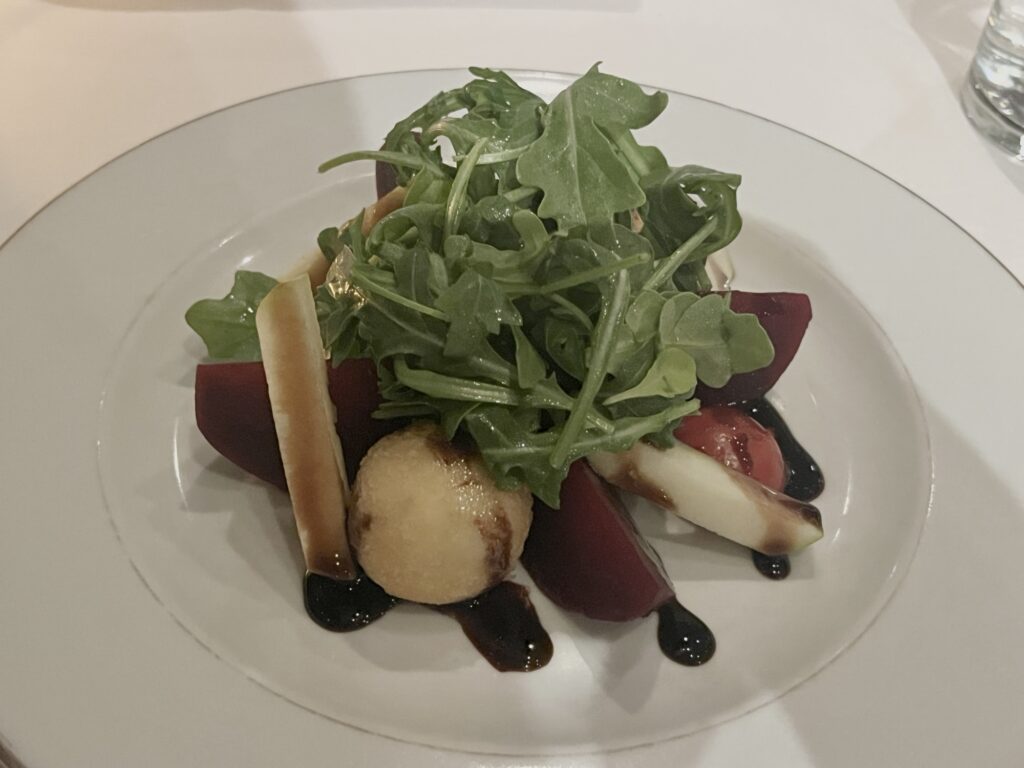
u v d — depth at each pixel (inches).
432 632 7.0
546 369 7.1
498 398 6.7
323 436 6.9
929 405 8.2
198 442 7.8
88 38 11.1
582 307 7.0
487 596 7.3
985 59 11.3
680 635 7.1
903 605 6.9
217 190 9.3
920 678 6.5
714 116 10.3
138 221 8.8
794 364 8.9
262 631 6.8
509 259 6.7
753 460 7.8
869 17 12.6
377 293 6.6
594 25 12.1
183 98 10.5
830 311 9.1
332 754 5.9
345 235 8.0
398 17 11.9
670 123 10.2
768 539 7.4
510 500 6.9
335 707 6.2
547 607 7.3
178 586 6.8
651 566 7.0
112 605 6.4
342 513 7.1
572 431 6.5
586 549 7.1
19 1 11.4
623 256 6.9
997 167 10.6
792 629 7.1
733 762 6.0
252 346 8.2
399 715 6.4
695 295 7.1
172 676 6.1
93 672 6.0
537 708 6.6
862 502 8.0
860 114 11.2
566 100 7.2
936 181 10.4
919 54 12.1
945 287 9.0
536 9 12.3
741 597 7.4
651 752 6.1
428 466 6.8
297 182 9.5
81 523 6.8
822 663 6.6
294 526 7.5
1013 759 6.1
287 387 6.8
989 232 9.9
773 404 8.7
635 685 6.8
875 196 9.7
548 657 6.9
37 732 5.6
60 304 8.1
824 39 12.2
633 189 6.8
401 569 6.8
